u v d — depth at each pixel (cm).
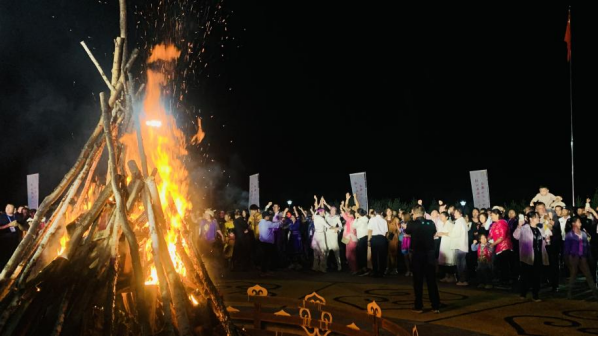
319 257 1535
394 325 553
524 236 1020
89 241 629
